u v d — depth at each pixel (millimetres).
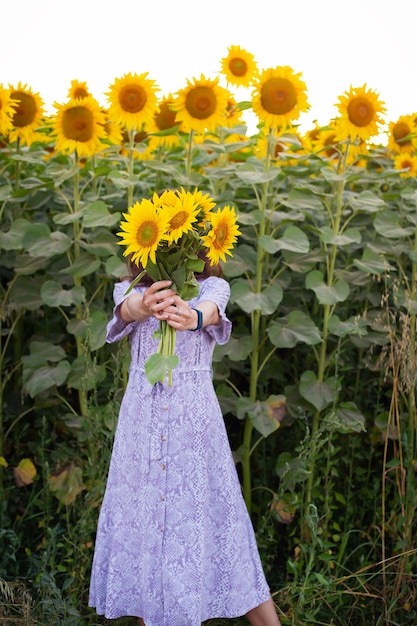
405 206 3672
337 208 3217
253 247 3578
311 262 3178
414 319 3145
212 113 3166
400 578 2854
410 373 2965
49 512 3021
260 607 2520
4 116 3084
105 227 3393
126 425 2391
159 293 2170
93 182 3705
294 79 3059
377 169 4199
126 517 2383
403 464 3162
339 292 3111
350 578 3033
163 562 2305
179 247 2176
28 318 3535
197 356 2369
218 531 2406
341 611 2898
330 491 3082
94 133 3135
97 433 2918
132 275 2469
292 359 3643
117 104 3189
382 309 3381
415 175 3666
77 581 2838
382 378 3355
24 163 3627
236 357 3043
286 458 3105
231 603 2420
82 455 3266
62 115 3109
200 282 2469
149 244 2051
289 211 3588
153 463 2301
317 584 2719
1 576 2945
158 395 2312
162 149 3959
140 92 3172
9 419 3455
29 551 3037
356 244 3510
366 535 3164
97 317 3088
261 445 3438
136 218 2072
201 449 2338
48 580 2654
